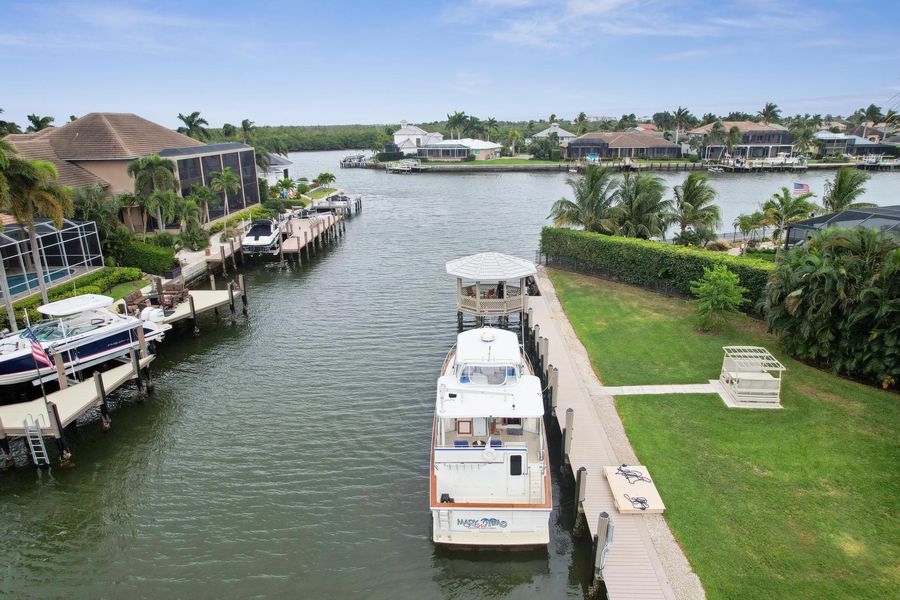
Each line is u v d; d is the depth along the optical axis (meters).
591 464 16.81
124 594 13.69
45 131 54.47
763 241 43.53
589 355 24.69
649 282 33.72
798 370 21.83
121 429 20.84
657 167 121.94
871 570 12.54
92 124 48.19
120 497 17.12
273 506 16.62
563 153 142.00
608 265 36.31
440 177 117.69
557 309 31.33
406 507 16.53
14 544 15.33
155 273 38.16
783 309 22.48
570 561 14.45
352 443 19.67
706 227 38.41
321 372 25.20
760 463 16.42
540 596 13.48
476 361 17.97
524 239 54.44
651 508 14.61
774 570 12.70
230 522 16.02
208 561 14.64
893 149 131.25
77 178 44.53
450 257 47.59
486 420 16.83
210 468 18.45
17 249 31.36
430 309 33.72
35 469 18.52
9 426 18.31
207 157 56.09
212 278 35.09
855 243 20.67
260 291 38.12
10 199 25.62
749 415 18.94
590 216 39.41
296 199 74.62
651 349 24.88
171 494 17.23
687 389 21.02
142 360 23.44
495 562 14.50
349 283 39.88
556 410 19.84
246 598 13.52
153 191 44.38
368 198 85.94
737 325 26.98
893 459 16.30
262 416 21.56
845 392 20.05
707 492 15.31
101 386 20.23
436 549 14.91
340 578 14.06
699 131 136.25
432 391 23.23
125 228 39.88
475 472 14.66
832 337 21.00
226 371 25.48
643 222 38.78
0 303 29.20
